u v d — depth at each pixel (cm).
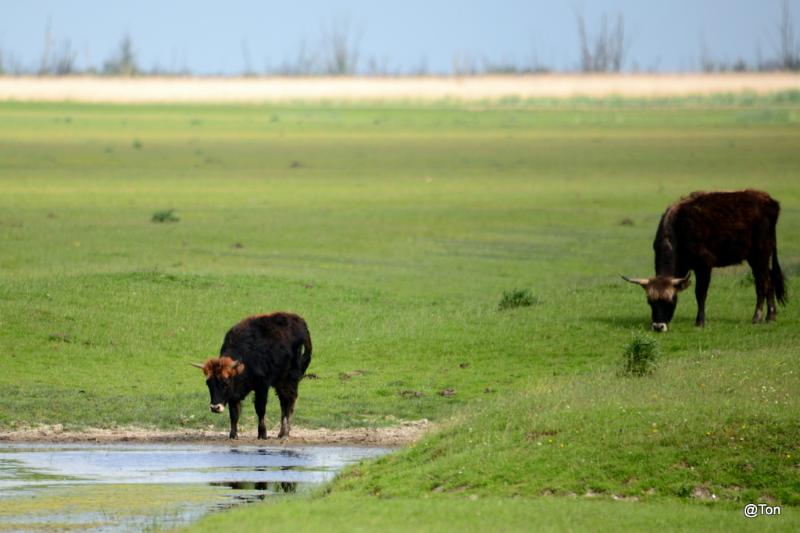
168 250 7938
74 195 10806
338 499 2953
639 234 9075
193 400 4500
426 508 2766
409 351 5184
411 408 4416
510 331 5353
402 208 10306
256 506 2898
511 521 2630
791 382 3781
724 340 5038
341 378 4847
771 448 3048
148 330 5441
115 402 4422
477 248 8462
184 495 3158
